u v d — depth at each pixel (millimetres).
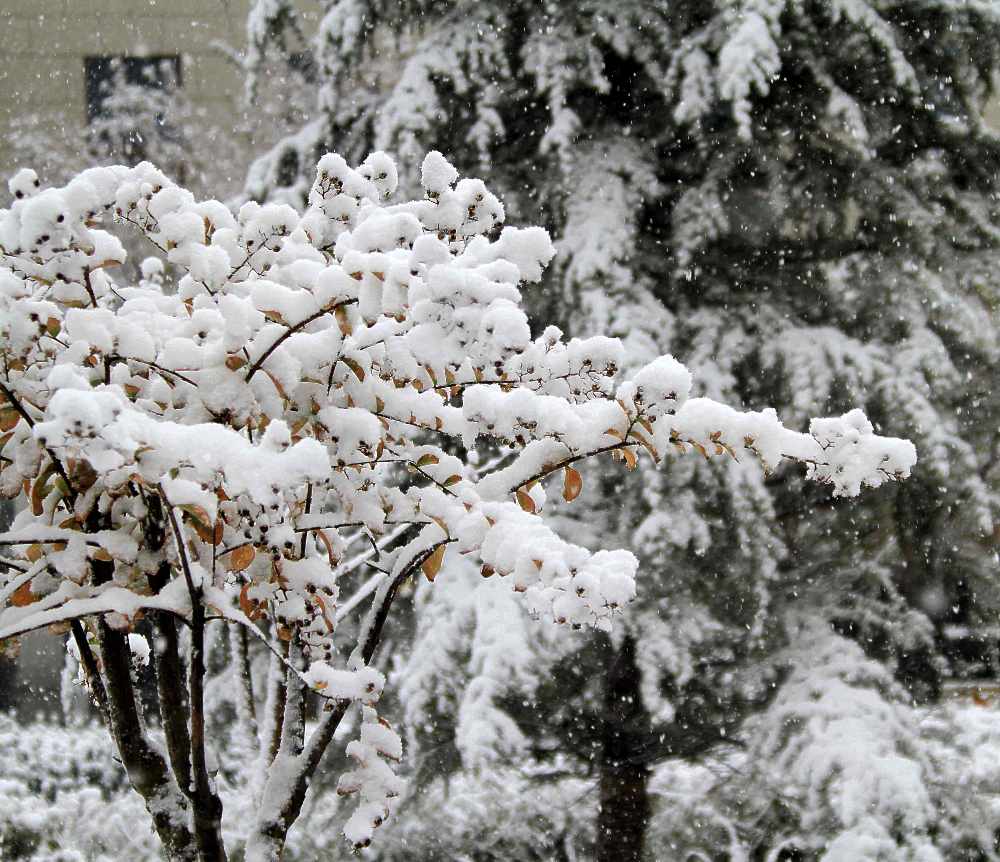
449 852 6660
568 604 2521
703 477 6488
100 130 13336
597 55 7039
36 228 2295
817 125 7004
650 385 2684
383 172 3305
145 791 3072
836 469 3092
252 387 2711
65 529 2621
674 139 7312
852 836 5621
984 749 7219
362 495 2895
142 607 2566
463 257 2738
